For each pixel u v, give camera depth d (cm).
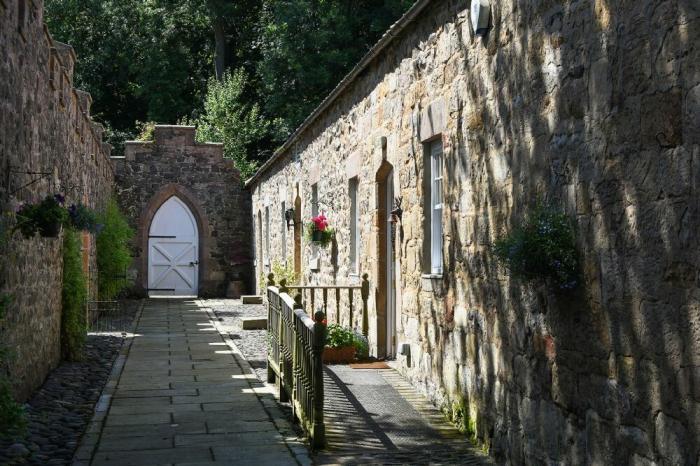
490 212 557
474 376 591
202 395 761
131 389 793
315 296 1314
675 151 334
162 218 2264
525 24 494
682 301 330
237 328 1388
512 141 516
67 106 1004
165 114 2977
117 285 1695
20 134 661
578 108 423
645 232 357
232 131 2700
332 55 2311
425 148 734
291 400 668
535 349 482
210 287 2275
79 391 791
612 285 386
